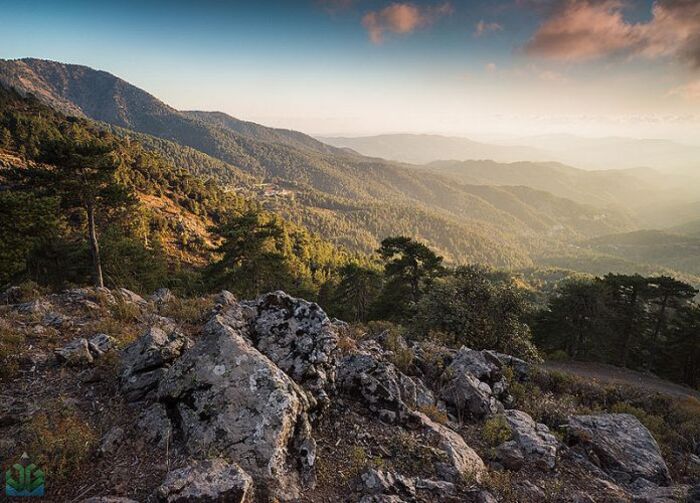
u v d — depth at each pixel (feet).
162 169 437.58
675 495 22.65
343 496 18.24
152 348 24.76
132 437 19.06
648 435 32.19
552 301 140.36
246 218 106.42
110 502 14.34
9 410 19.53
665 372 137.18
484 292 59.62
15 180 72.49
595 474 26.43
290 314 31.12
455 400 32.99
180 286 125.29
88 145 72.64
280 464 17.75
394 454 22.63
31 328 29.12
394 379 30.40
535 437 28.09
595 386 49.21
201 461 16.61
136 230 173.68
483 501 19.66
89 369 24.66
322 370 27.14
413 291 113.39
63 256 103.45
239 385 19.97
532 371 48.21
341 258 426.10
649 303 135.33
